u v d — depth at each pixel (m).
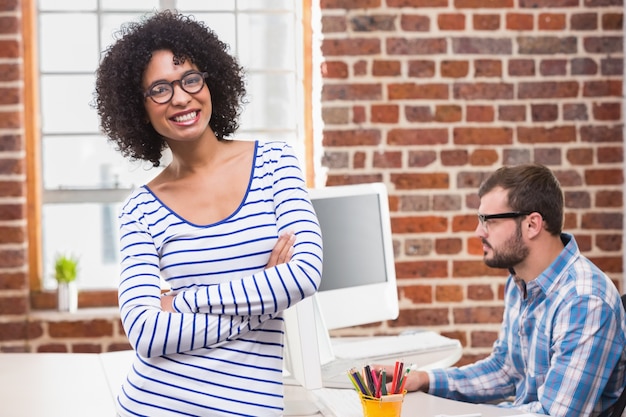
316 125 3.54
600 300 2.01
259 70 3.70
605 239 3.54
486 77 3.49
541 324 2.13
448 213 3.52
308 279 1.56
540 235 2.13
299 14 3.65
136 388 1.58
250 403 1.54
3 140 3.46
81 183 3.72
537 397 2.15
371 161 3.50
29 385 2.29
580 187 3.54
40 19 3.65
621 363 2.07
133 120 1.67
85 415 2.00
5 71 3.46
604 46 3.50
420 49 3.47
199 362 1.55
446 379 2.29
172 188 1.66
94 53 3.68
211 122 1.72
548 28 3.49
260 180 1.65
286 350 2.19
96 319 3.50
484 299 3.53
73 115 3.70
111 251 3.75
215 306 1.54
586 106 3.52
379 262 2.61
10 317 3.48
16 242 3.48
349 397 2.03
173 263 1.60
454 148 3.50
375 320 2.57
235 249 1.59
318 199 2.47
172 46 1.63
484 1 3.47
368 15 3.46
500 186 2.16
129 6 3.67
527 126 3.51
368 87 3.48
